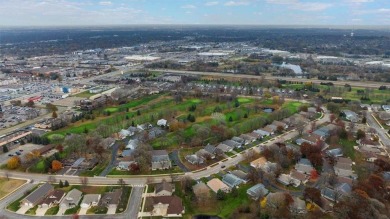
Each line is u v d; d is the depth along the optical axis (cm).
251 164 19100
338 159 19425
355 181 16675
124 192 16388
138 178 17912
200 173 18450
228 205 15325
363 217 12788
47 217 14462
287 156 19500
